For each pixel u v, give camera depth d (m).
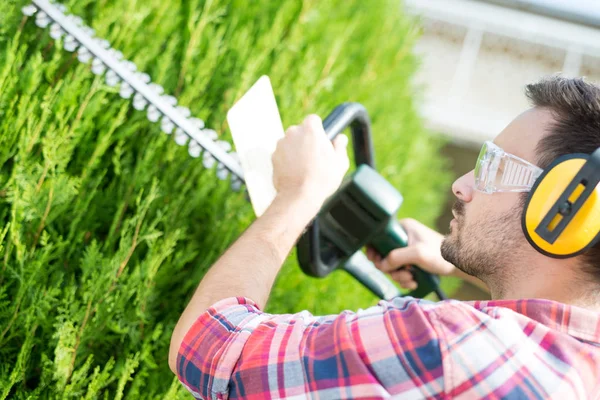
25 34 1.52
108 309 1.37
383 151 2.55
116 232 1.56
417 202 2.96
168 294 1.62
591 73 4.36
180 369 1.03
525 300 0.93
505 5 4.39
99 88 1.45
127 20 1.64
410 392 0.88
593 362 0.90
